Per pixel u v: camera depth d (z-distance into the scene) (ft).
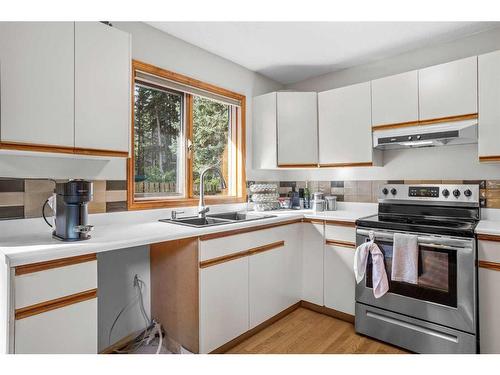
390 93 8.32
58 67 5.17
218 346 6.63
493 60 6.86
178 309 6.75
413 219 7.83
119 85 6.02
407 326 6.85
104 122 5.78
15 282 4.01
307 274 9.00
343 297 8.23
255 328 7.60
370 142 8.68
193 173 9.08
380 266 7.00
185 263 6.56
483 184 7.84
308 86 11.33
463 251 6.16
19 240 5.04
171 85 8.18
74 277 4.56
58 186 5.12
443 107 7.48
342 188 10.39
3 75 4.60
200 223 8.30
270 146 10.01
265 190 10.16
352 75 10.25
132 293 7.27
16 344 4.01
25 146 4.81
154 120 8.11
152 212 7.66
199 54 8.81
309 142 9.78
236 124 10.27
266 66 10.20
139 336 7.36
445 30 7.86
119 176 7.06
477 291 6.20
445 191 7.99
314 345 7.09
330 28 7.75
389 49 8.92
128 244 5.15
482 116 6.98
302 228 9.11
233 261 6.98
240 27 7.72
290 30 7.84
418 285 6.71
